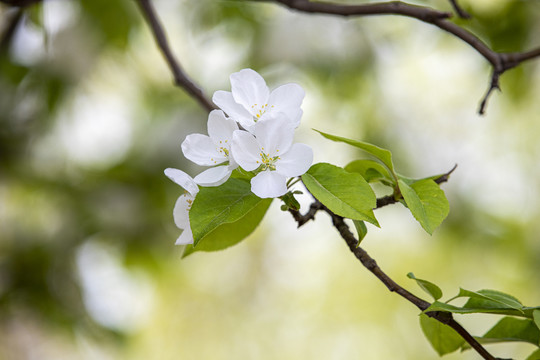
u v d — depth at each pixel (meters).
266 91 1.07
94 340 2.05
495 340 1.08
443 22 1.16
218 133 1.05
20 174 2.09
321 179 1.04
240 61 2.19
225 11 2.19
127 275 2.12
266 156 1.04
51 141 2.14
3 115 2.05
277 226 3.52
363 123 2.30
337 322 3.79
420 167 2.32
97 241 2.02
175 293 3.46
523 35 1.90
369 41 2.15
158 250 2.05
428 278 3.22
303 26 2.10
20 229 2.02
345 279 3.71
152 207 2.03
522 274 2.79
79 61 2.11
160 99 2.31
